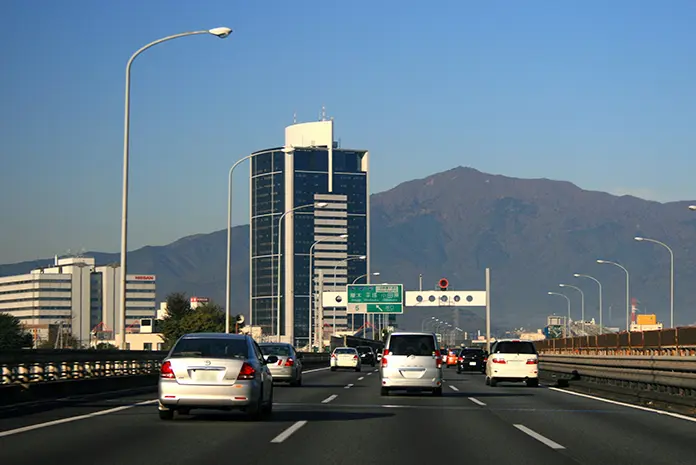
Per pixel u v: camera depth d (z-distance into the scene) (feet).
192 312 567.59
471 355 275.18
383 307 467.11
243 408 85.05
